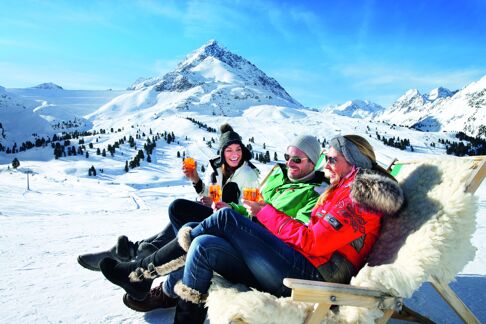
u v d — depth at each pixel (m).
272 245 1.98
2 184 33.47
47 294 2.96
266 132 158.25
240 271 2.09
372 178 1.89
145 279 2.35
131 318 2.50
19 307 2.68
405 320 2.43
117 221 8.79
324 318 1.79
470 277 3.17
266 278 2.01
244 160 3.40
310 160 2.69
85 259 2.68
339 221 1.88
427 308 2.63
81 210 16.97
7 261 4.07
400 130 159.00
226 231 2.04
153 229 7.14
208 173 3.59
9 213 14.06
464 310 1.81
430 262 1.68
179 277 2.40
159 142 137.62
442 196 1.86
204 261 2.00
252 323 1.70
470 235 1.74
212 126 171.50
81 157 119.94
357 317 1.74
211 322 1.87
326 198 2.11
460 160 1.99
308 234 1.95
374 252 2.00
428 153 126.50
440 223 1.74
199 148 131.25
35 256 4.34
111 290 3.06
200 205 2.67
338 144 2.11
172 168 108.62
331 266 1.95
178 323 2.07
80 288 3.11
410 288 1.67
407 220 1.94
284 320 1.73
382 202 1.85
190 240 2.13
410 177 2.22
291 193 2.64
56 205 19.19
